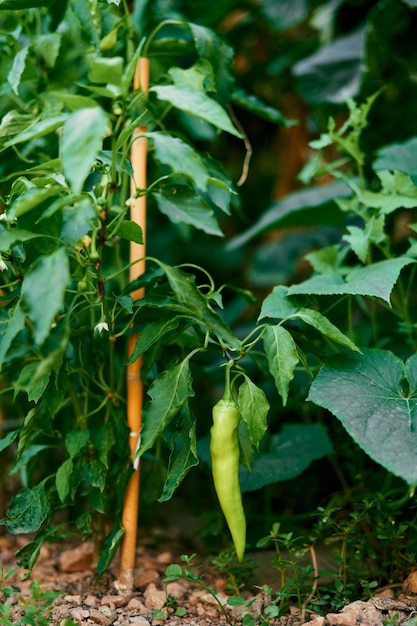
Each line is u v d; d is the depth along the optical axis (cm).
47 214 94
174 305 114
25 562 124
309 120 288
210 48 134
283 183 314
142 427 108
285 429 166
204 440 157
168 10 165
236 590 125
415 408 107
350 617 106
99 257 103
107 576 137
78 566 141
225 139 311
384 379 113
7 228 108
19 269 113
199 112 102
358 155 148
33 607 102
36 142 147
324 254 148
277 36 278
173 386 109
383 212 137
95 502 125
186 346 133
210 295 123
